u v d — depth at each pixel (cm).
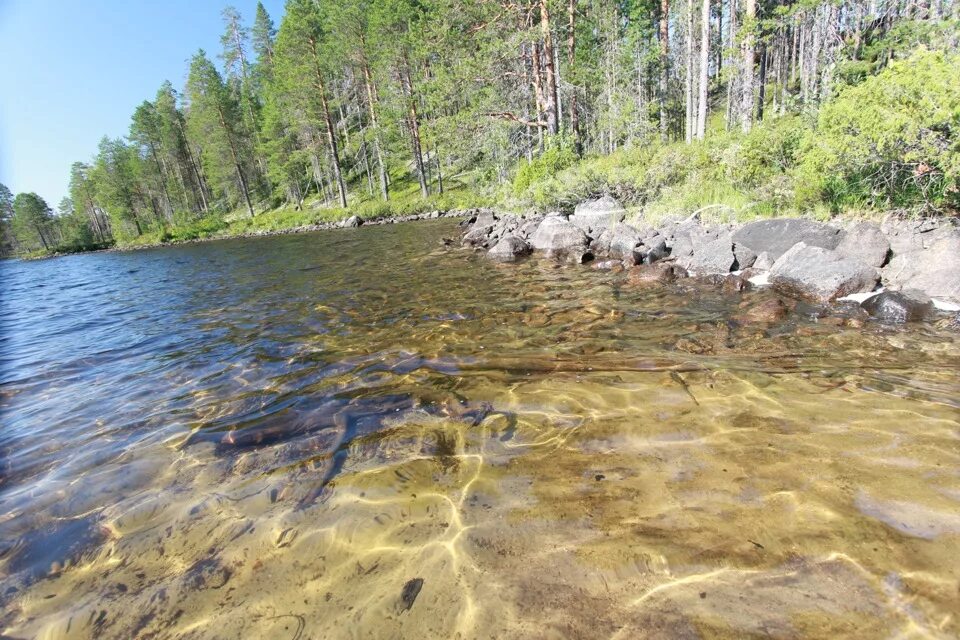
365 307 602
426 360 381
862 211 563
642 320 444
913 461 202
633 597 147
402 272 848
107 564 183
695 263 610
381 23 2908
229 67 5303
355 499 208
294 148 4094
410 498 206
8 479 257
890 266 460
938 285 410
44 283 1570
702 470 208
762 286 521
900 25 1211
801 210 639
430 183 3750
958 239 429
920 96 457
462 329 465
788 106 988
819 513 176
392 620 146
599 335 412
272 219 3719
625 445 234
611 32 2675
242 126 4709
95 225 6656
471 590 155
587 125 2512
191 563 179
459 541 177
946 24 1010
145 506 219
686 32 2588
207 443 275
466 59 1705
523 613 144
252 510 208
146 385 392
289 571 170
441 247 1170
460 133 1931
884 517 171
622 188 1086
